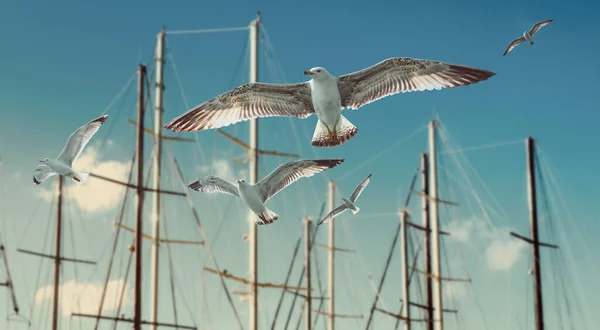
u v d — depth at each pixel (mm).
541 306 52219
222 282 52688
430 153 62125
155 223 53469
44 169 15578
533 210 53281
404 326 57062
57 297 50000
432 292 61031
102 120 16156
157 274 52906
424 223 62125
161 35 57188
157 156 54969
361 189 16766
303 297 59438
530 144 53781
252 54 55969
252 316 52719
